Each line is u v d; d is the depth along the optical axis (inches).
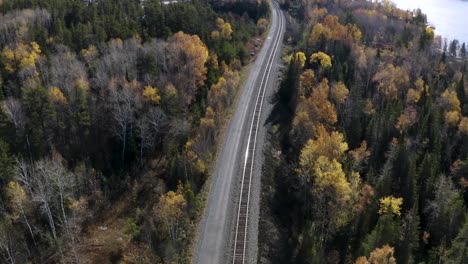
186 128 4074.8
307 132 4030.5
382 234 2891.2
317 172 3272.6
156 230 3144.7
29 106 3752.5
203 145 3843.5
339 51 5974.4
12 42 4660.4
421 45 6771.7
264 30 7381.9
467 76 5925.2
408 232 3036.4
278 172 3836.1
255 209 3373.5
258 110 4771.2
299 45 6437.0
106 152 4030.5
